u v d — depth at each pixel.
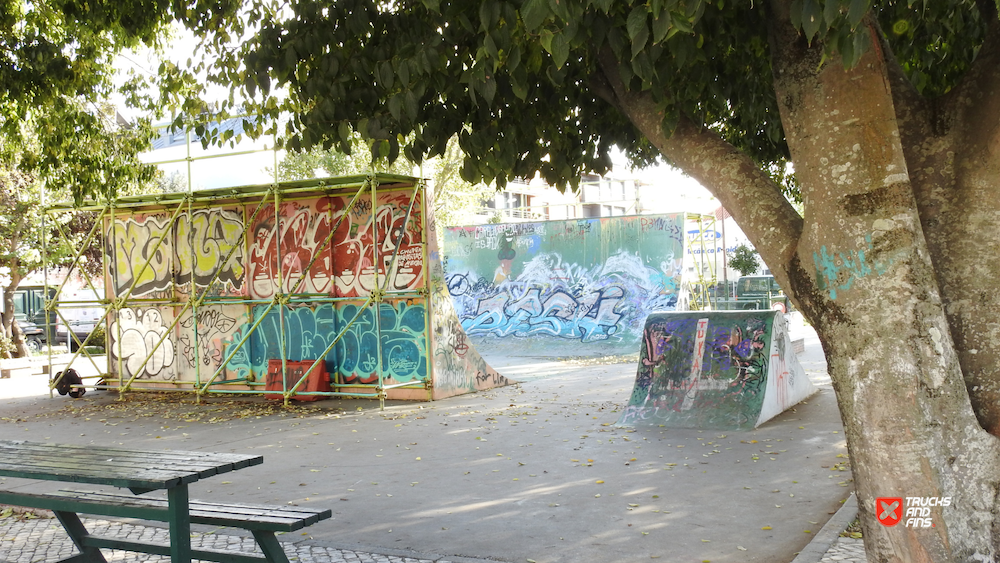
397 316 12.52
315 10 5.13
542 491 6.57
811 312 3.34
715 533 5.31
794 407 10.04
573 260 22.36
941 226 3.34
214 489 7.06
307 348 13.21
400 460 8.02
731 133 7.77
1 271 22.27
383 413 11.12
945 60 6.09
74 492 4.71
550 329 21.75
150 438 9.94
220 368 12.89
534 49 4.39
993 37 3.41
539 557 4.99
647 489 6.49
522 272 22.98
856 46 2.91
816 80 3.29
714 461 7.35
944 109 3.46
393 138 4.84
